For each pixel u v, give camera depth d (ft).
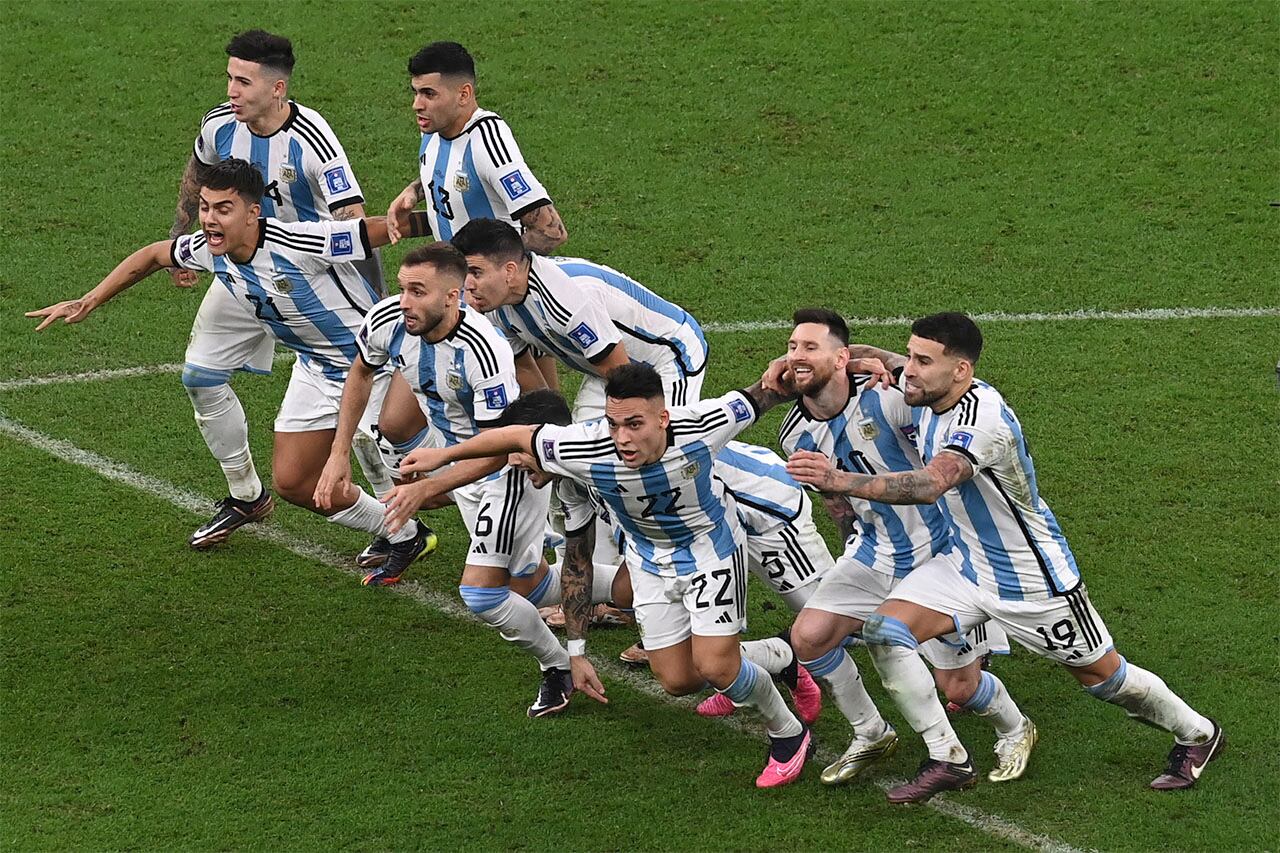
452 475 76.89
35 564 100.48
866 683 90.22
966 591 77.20
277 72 99.25
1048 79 166.91
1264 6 176.04
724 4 178.91
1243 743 82.28
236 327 99.66
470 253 82.99
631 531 78.07
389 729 84.79
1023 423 116.78
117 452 114.83
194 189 106.01
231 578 100.22
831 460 79.56
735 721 86.22
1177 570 99.14
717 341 129.18
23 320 132.67
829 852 74.54
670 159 156.66
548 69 169.37
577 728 85.20
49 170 154.30
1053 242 143.74
